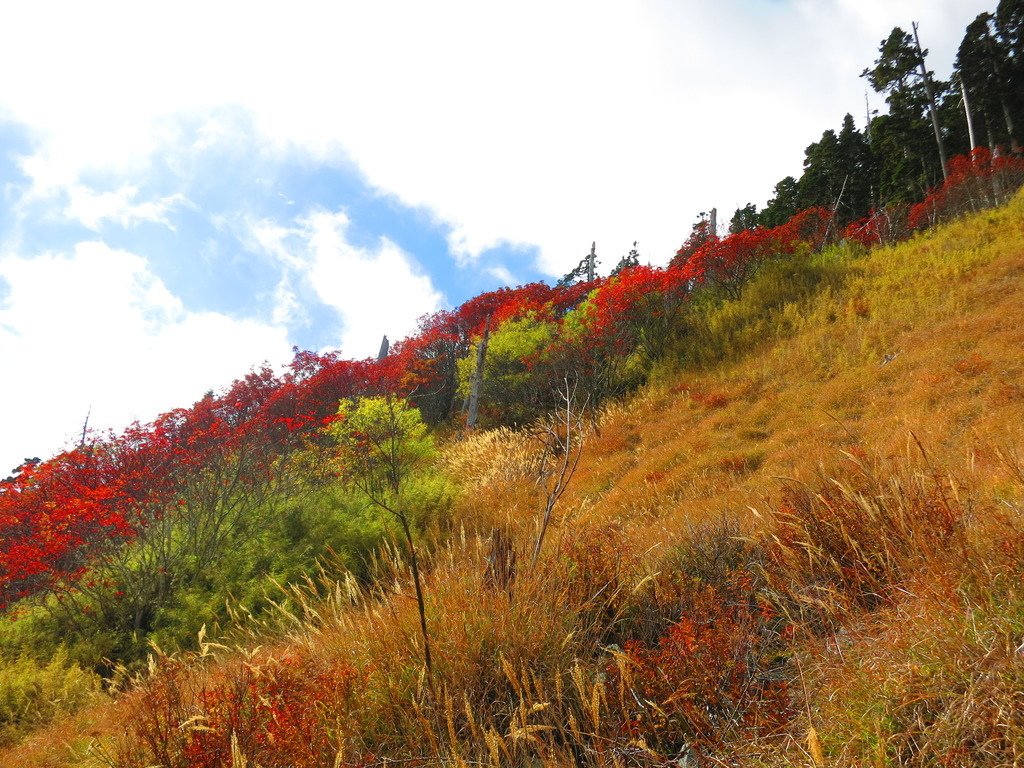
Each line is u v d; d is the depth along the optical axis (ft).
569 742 8.21
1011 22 94.84
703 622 9.90
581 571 12.52
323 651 11.32
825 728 6.44
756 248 61.52
